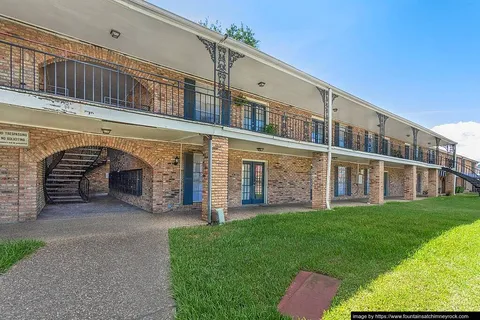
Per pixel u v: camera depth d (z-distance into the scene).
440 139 21.55
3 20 6.07
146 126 6.08
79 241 4.89
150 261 4.01
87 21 6.14
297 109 13.12
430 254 4.50
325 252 4.50
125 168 11.52
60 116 5.45
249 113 11.14
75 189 11.55
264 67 8.57
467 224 7.29
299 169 13.38
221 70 7.27
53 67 7.77
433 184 19.81
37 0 5.41
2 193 6.30
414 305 2.80
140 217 7.59
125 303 2.82
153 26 6.29
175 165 8.94
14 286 3.09
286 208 10.56
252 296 2.94
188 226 6.41
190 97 9.16
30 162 6.60
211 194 7.02
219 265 3.83
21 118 5.71
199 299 2.82
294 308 2.77
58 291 3.01
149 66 8.30
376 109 13.42
